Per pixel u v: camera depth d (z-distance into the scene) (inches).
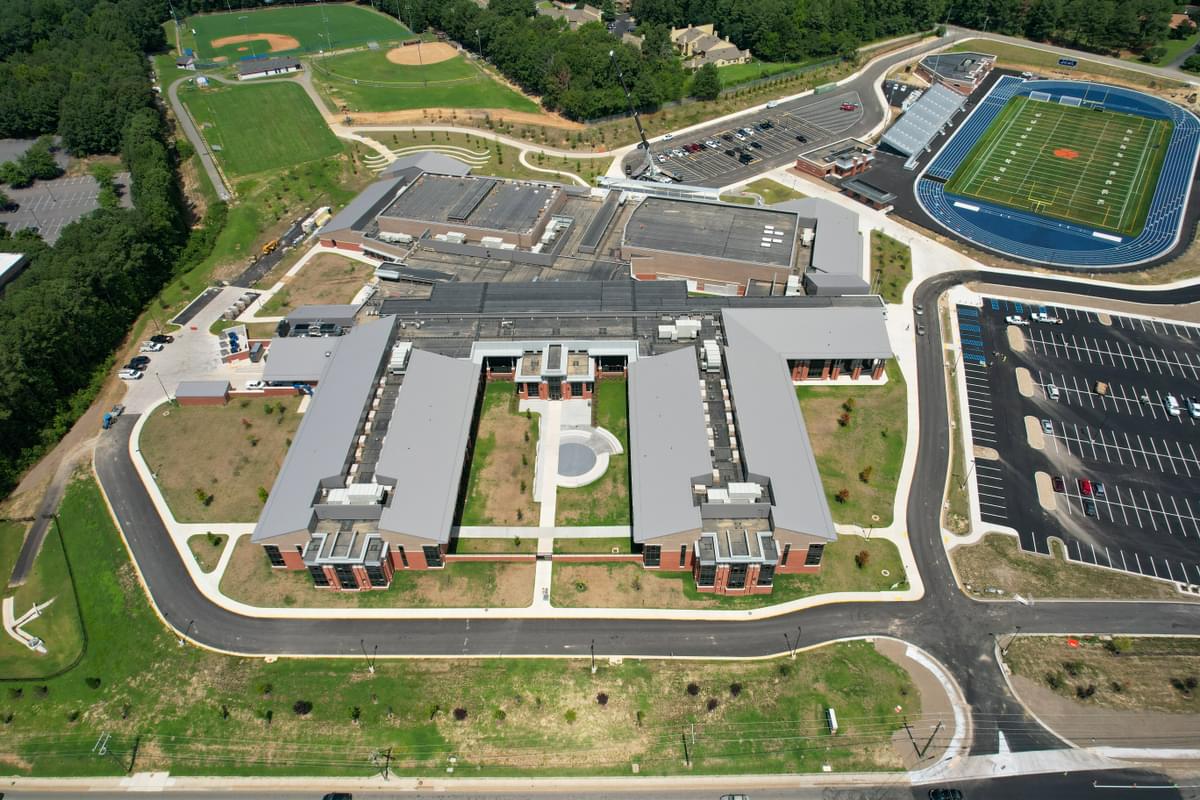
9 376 4830.2
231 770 3398.1
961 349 5659.5
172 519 4522.6
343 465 4338.1
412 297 6028.5
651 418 4662.9
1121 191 7578.7
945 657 3725.4
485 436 4975.4
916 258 6717.5
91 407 5418.3
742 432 4495.6
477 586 4089.6
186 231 7573.8
